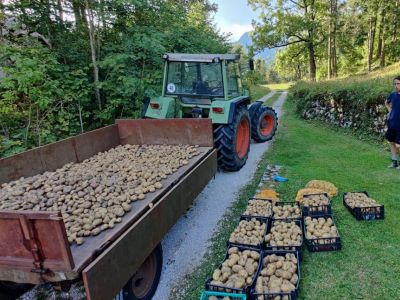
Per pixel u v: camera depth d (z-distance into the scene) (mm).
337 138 7418
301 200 3781
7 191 2713
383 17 21172
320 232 3021
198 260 2947
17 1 5340
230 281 2355
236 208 3945
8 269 1706
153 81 6043
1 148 4480
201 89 5348
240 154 5465
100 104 5984
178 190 2670
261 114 7121
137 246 2006
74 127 5727
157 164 3559
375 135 6719
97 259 1628
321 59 29625
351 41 24797
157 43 5961
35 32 5766
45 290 2561
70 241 1964
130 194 2650
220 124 5086
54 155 3490
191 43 8039
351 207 3539
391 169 4918
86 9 5867
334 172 4961
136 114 6031
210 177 3658
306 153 6191
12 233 1637
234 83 5742
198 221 3680
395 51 23016
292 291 2262
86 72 6098
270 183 4668
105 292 1663
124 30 6578
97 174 3258
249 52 24594
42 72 4707
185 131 4289
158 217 2301
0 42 5137
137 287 2344
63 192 2746
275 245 2834
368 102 6891
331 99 9078
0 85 4445
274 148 6766
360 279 2539
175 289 2578
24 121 5137
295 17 23469
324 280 2553
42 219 1550
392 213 3506
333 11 22875
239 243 2844
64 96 5145
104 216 2242
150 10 6605
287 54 27156
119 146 4492
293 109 13344
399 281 2488
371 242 3010
